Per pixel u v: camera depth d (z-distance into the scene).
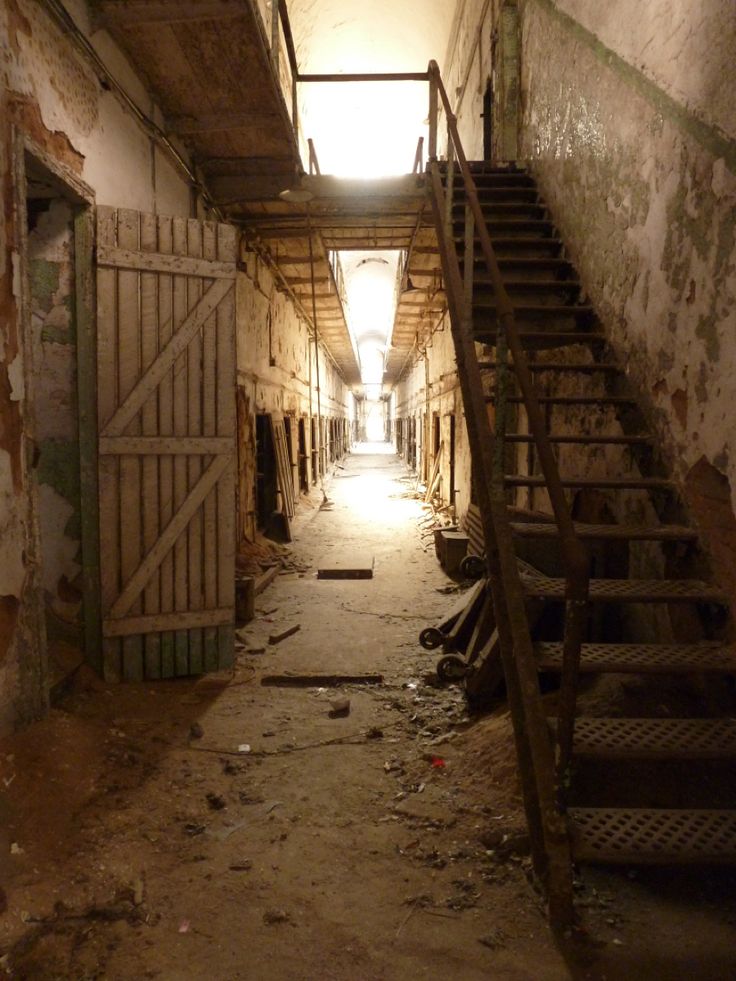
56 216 3.90
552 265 5.52
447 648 4.77
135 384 4.11
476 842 2.67
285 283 10.23
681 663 2.62
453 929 2.20
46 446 4.01
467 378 3.68
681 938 2.16
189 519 4.30
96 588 4.12
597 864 2.52
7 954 2.03
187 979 1.99
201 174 6.38
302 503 12.60
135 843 2.63
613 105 4.51
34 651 3.17
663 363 3.64
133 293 4.07
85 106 3.81
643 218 3.96
